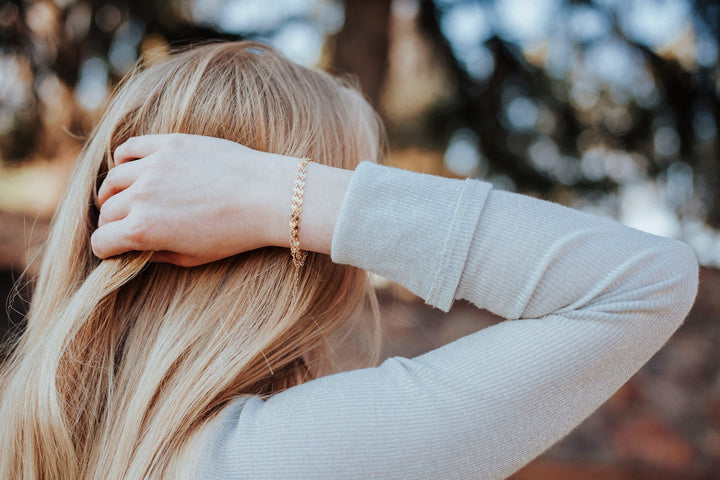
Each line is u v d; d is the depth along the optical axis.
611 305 0.45
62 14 2.10
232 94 0.54
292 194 0.48
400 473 0.43
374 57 2.50
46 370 0.51
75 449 0.52
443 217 0.46
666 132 2.47
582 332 0.45
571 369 0.45
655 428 1.88
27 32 2.05
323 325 0.56
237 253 0.51
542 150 2.65
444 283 0.46
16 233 2.53
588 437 1.83
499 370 0.45
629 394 2.05
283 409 0.46
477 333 0.47
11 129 2.21
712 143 2.39
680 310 0.46
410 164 3.19
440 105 2.63
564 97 2.53
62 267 0.55
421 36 2.56
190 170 0.48
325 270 0.55
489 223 0.46
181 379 0.50
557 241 0.45
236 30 2.18
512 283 0.46
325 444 0.44
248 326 0.51
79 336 0.51
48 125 2.20
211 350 0.50
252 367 0.52
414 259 0.46
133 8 2.08
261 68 0.56
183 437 0.48
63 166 2.30
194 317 0.51
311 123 0.56
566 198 2.69
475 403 0.44
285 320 0.51
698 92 2.36
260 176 0.48
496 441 0.44
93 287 0.50
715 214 2.46
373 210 0.46
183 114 0.53
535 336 0.45
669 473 1.69
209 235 0.48
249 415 0.47
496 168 2.58
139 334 0.52
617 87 2.49
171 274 0.53
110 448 0.50
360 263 0.47
